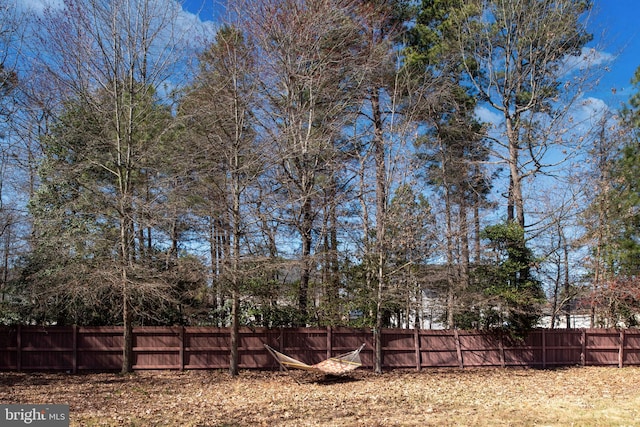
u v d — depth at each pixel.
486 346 20.77
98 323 19.53
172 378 16.67
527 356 21.16
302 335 19.11
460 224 23.84
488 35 25.22
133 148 17.92
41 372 17.39
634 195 21.62
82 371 17.70
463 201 26.36
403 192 19.64
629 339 22.19
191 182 17.42
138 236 18.20
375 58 21.69
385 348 19.67
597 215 24.38
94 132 17.91
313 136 20.31
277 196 18.64
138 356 18.05
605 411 11.27
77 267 16.45
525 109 25.70
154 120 18.62
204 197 17.62
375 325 19.09
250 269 16.53
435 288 22.45
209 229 17.69
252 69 18.55
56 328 17.70
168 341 18.28
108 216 17.48
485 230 21.69
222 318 20.50
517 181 25.80
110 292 17.80
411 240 20.20
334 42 21.25
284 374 17.91
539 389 15.28
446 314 22.98
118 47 17.23
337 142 25.89
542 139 24.84
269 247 18.81
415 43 26.25
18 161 20.73
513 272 21.12
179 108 19.25
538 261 21.66
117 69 17.34
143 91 17.84
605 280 23.45
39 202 18.36
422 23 27.28
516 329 20.77
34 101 19.19
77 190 17.64
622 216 22.22
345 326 19.86
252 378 16.95
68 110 18.08
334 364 17.08
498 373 19.20
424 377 17.86
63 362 17.69
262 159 17.22
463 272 22.48
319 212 21.06
